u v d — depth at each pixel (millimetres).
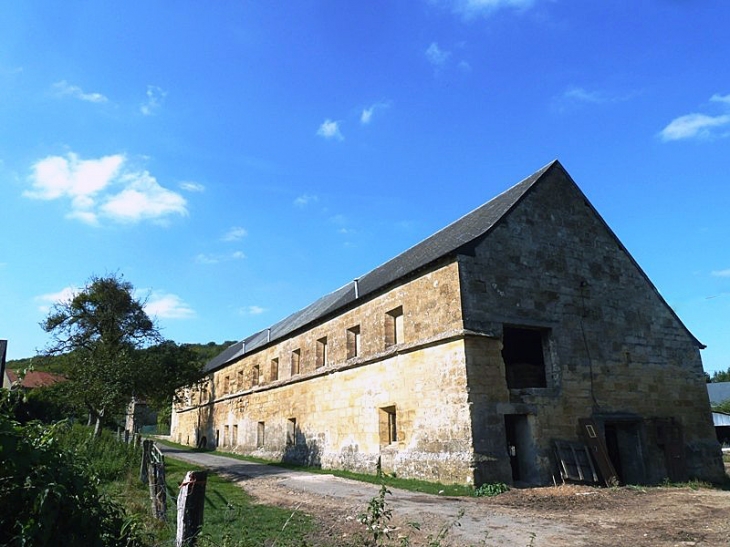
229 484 15914
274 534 8648
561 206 19156
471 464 14406
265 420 29156
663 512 11000
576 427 16656
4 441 4559
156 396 30469
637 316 19609
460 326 15547
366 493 13664
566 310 17875
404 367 17688
